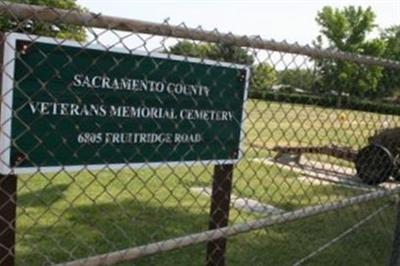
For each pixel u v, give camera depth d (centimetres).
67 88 247
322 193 820
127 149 277
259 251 593
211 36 269
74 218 645
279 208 711
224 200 347
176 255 546
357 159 807
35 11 210
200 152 310
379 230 672
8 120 231
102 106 262
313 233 662
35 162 243
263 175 758
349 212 732
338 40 7938
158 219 675
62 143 250
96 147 264
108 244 575
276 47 301
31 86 235
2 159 232
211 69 304
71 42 243
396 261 408
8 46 225
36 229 592
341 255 598
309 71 340
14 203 246
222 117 316
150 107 282
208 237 290
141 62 273
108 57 259
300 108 409
